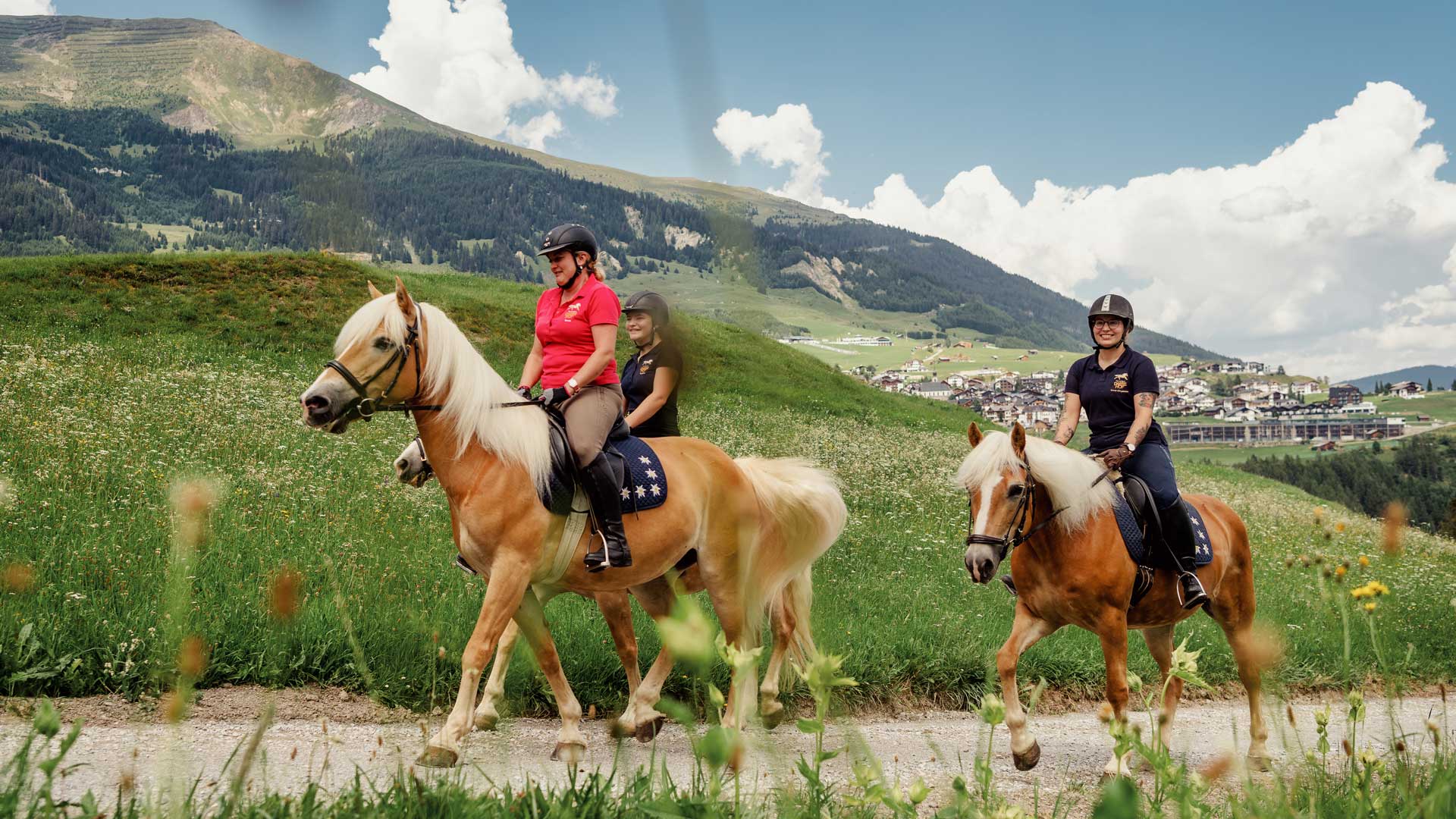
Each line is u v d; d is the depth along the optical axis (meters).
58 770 4.11
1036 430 6.82
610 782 3.47
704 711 6.52
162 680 5.57
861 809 3.50
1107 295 6.52
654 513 5.74
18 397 14.73
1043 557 5.97
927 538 14.20
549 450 5.40
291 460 13.16
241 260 29.56
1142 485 6.26
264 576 7.66
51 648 5.59
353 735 5.33
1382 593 3.33
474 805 3.39
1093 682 8.69
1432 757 4.21
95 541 7.88
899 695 7.77
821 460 19.20
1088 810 5.05
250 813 3.12
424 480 6.04
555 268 5.80
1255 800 2.76
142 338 23.17
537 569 5.48
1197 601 6.20
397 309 5.29
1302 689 9.30
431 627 6.34
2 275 25.52
